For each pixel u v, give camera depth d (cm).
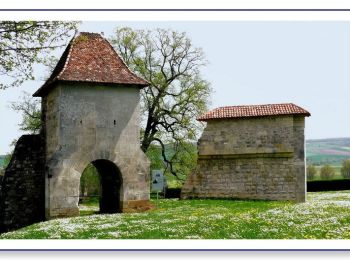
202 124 5084
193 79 5178
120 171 3062
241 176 3766
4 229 3044
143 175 3127
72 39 3241
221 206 3105
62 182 2912
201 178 3888
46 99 3247
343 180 5625
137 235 2008
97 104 3044
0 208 3084
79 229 2266
